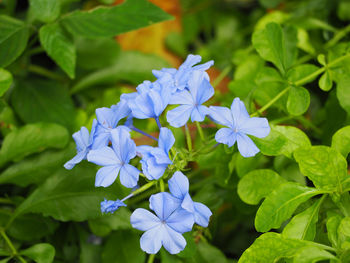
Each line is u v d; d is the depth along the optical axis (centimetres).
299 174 32
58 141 34
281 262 28
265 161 34
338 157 27
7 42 35
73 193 32
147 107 26
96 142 26
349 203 28
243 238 39
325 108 35
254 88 33
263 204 27
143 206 33
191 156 28
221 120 26
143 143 37
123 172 25
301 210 30
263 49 32
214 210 33
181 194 25
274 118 34
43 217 34
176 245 25
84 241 35
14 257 32
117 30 35
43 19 35
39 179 33
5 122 38
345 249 26
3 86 32
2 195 38
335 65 32
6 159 33
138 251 32
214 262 33
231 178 33
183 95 26
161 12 36
